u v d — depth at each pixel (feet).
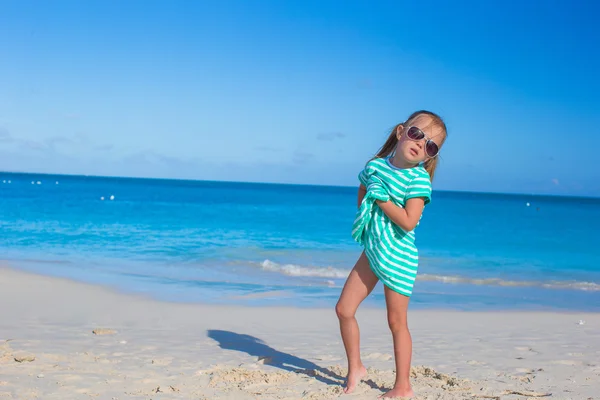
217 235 60.90
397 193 12.19
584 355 18.51
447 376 14.79
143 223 73.31
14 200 124.57
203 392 13.12
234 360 16.76
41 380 13.64
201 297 28.99
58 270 36.22
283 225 76.54
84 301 26.71
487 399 12.82
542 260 51.26
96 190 224.74
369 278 12.97
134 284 32.17
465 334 22.18
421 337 21.48
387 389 13.50
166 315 24.35
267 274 37.60
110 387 13.33
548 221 108.37
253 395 12.89
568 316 26.81
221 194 239.71
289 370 15.56
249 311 25.77
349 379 13.33
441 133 12.42
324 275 37.63
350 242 56.29
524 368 16.52
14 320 21.98
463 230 81.56
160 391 13.15
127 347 18.07
